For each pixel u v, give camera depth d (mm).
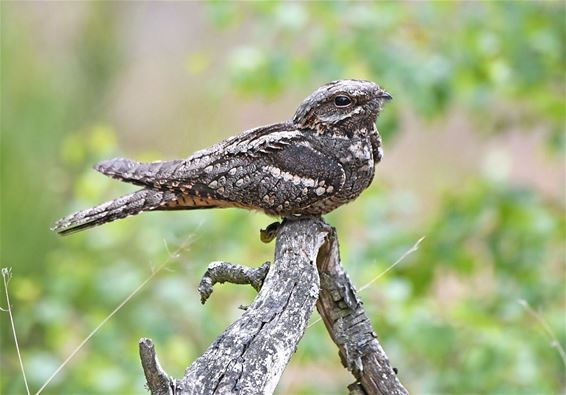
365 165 7160
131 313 11484
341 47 11531
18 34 14453
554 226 12023
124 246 12109
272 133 7078
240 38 18969
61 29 16422
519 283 11789
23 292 11328
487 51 11734
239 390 5164
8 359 11555
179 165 7148
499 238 12031
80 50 16297
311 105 7074
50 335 11078
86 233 11922
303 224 6672
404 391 6656
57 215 13461
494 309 11750
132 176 7195
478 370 10039
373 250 11422
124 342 10664
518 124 13320
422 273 12000
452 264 11898
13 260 13094
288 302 5797
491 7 12023
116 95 16500
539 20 12219
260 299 5812
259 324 5578
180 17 19625
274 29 11609
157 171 7168
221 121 16391
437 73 11406
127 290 11102
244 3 12039
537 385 10000
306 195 6965
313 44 11641
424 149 17891
